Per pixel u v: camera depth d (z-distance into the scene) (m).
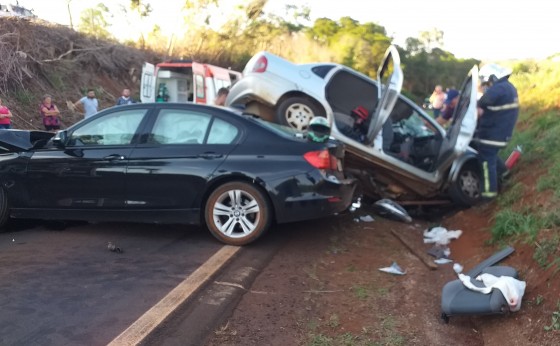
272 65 7.21
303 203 5.30
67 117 14.43
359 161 7.27
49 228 6.06
